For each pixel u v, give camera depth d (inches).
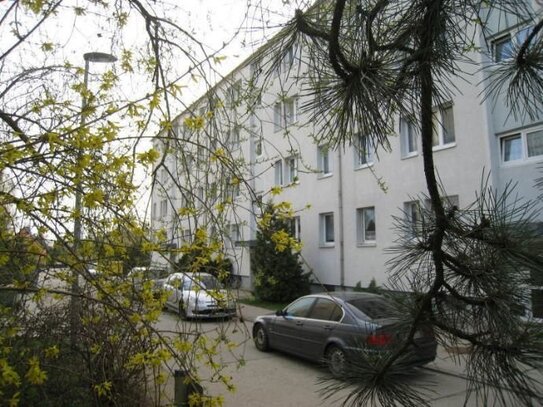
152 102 101.0
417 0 53.5
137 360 102.0
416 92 55.6
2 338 107.3
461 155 472.7
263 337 357.1
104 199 99.0
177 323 113.8
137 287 113.9
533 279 52.5
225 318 115.0
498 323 51.5
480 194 58.2
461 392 208.5
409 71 55.2
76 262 104.0
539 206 56.8
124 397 126.6
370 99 53.8
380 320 59.9
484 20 57.6
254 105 102.7
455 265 55.4
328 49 55.4
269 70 64.1
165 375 110.7
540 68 62.2
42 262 107.6
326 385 62.7
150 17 129.4
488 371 51.6
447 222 55.3
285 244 104.0
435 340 56.1
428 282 57.6
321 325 297.3
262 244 645.9
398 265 60.4
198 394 99.9
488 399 52.6
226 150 120.5
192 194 115.9
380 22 55.5
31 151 92.7
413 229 59.6
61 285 120.9
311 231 683.4
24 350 116.0
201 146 111.2
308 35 57.8
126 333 126.0
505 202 57.0
